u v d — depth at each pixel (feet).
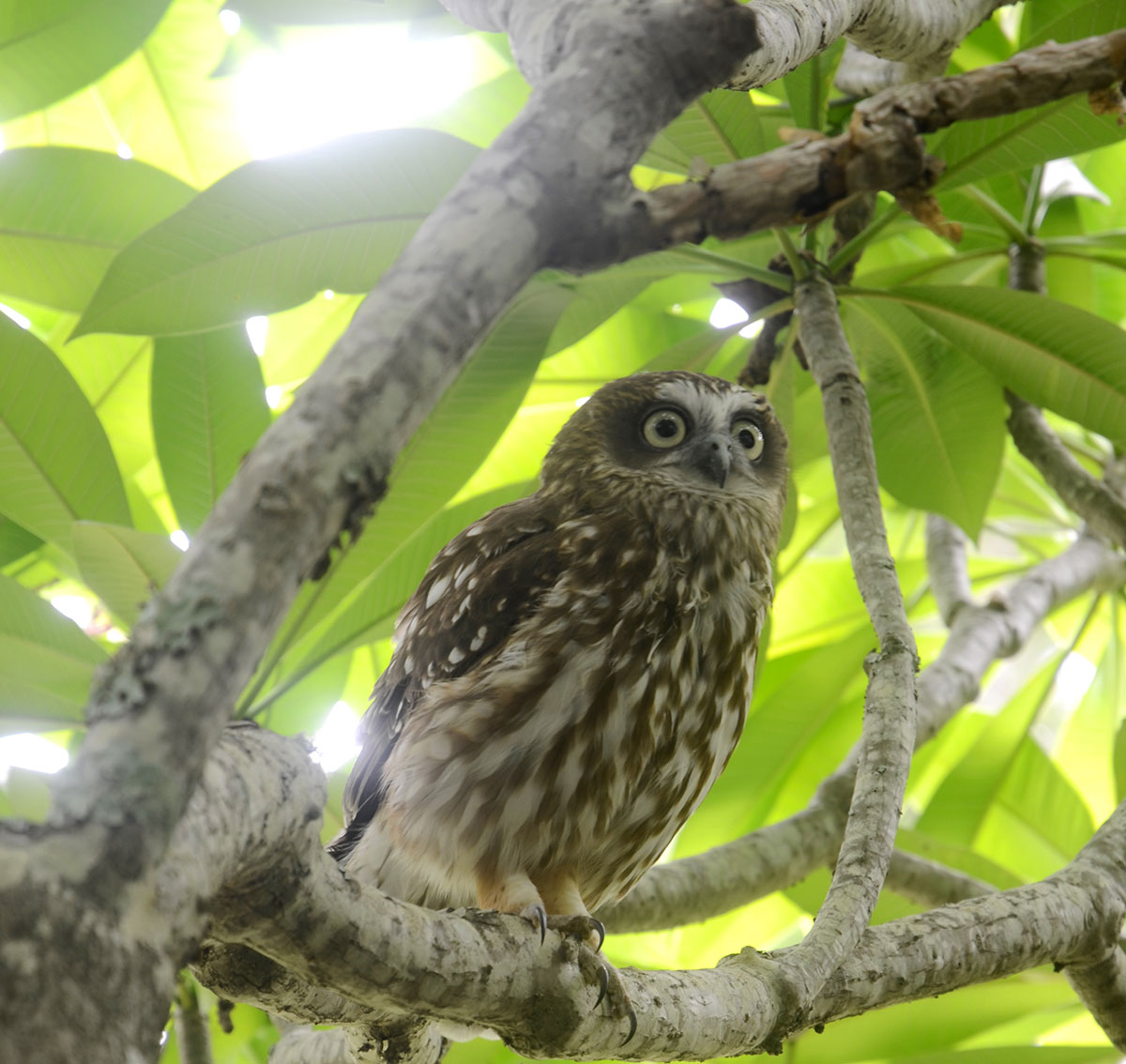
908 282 33.76
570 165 10.32
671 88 11.03
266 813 11.77
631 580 24.99
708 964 37.45
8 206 28.45
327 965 13.99
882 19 20.53
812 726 37.29
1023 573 42.98
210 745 8.57
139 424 35.60
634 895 27.76
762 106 31.78
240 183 23.09
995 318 29.07
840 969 18.86
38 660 23.65
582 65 10.84
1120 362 28.55
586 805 23.79
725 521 26.48
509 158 10.24
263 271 24.41
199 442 28.35
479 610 25.03
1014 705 38.60
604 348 37.45
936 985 19.77
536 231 10.09
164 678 8.41
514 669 23.72
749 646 26.32
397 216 24.18
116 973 8.29
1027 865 38.91
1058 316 28.37
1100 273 40.14
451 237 9.74
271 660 24.12
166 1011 8.79
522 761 23.40
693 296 37.01
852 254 28.55
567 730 23.53
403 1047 22.84
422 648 25.70
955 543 38.01
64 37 28.78
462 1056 30.25
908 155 13.88
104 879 8.27
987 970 20.27
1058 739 46.21
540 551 25.45
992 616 35.42
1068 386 29.55
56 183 28.40
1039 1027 37.22
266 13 26.35
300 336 35.88
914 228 32.68
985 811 38.14
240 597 8.56
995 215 33.71
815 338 25.43
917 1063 30.04
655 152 27.27
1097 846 23.30
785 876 29.07
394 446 9.17
